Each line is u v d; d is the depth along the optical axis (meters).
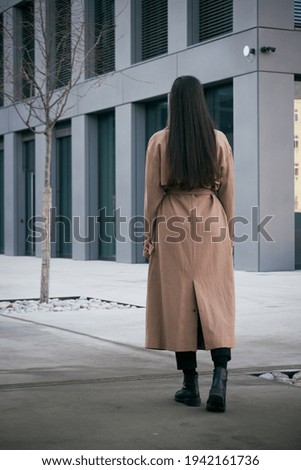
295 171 18.38
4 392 4.98
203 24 19.78
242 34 17.97
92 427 4.06
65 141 26.17
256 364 6.10
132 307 10.77
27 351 6.77
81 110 24.31
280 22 17.77
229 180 4.66
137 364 6.08
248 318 9.16
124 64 22.27
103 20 23.16
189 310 4.52
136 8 22.06
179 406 4.56
